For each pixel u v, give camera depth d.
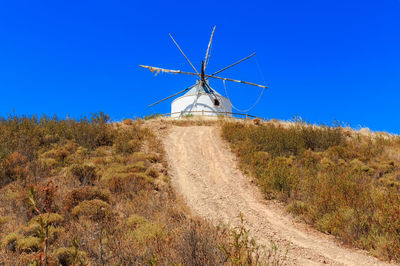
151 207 10.33
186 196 12.70
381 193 11.03
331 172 13.93
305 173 14.48
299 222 10.38
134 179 12.56
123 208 10.31
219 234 7.45
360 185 12.27
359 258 7.63
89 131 18.56
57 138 17.62
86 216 9.10
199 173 15.73
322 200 10.77
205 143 20.34
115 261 6.08
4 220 8.92
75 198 10.06
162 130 22.62
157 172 14.27
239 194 13.27
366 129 22.61
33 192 3.60
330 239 8.97
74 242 3.97
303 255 7.72
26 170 12.94
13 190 11.34
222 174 15.62
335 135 19.39
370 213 9.63
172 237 7.50
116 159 15.62
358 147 18.06
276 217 10.81
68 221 8.94
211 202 12.16
